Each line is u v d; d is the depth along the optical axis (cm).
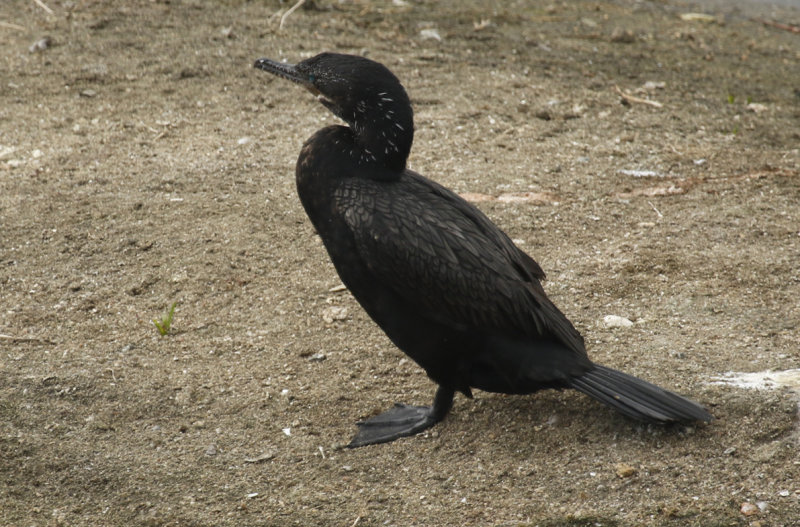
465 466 809
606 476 774
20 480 798
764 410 810
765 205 1206
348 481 800
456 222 808
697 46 1886
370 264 785
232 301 1034
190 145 1362
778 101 1609
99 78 1555
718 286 1029
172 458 822
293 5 1897
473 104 1516
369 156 807
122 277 1070
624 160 1355
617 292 1029
